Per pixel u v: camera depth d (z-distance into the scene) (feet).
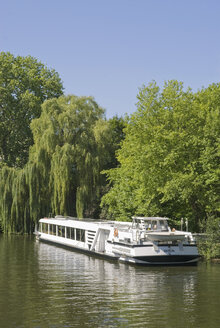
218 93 121.29
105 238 111.86
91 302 58.95
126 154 139.64
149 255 91.20
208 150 107.96
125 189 141.79
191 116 116.47
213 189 109.70
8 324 49.08
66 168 164.14
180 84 123.03
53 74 237.86
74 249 125.18
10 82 218.38
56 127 170.91
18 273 84.07
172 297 61.72
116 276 79.61
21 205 177.58
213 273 82.48
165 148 114.01
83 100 177.99
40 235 157.38
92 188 169.17
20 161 219.20
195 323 49.24
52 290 67.36
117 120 205.46
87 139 169.58
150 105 126.82
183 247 92.53
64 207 165.48
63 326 48.11
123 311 54.19
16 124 220.02
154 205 126.82
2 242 150.82
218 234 102.01
